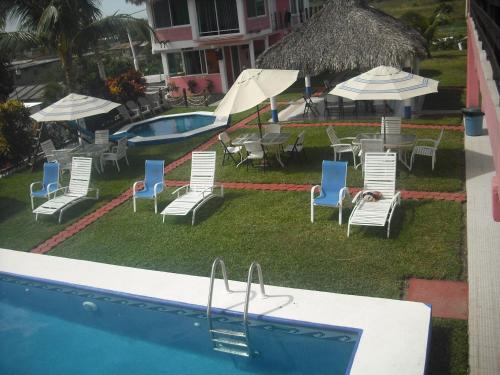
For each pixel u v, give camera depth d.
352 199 11.03
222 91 29.92
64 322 8.70
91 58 32.03
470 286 7.91
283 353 7.06
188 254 10.07
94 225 12.18
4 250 10.88
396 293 7.96
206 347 7.50
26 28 20.83
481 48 7.20
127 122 24.80
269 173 14.29
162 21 29.09
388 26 19.02
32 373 7.55
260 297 7.92
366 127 17.86
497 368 6.20
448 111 18.78
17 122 18.22
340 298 7.61
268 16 30.78
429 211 10.63
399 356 6.23
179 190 12.97
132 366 7.38
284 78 13.99
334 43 18.86
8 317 9.02
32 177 17.14
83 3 20.83
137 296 8.48
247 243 10.23
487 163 13.00
